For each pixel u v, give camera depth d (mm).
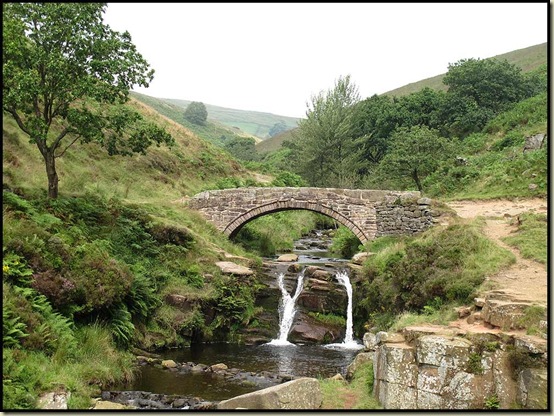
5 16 14156
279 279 20203
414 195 21391
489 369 7879
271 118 171625
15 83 14375
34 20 15328
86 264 12703
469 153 34875
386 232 22062
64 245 12484
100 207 17750
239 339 16844
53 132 24750
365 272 17922
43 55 14930
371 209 22984
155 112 41469
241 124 156750
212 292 17188
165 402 10023
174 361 13609
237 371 12758
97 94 15680
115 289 12992
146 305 14883
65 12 15289
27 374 8797
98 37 15992
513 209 20469
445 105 43125
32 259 11367
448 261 13312
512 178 25141
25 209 13703
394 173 31109
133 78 16641
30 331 9898
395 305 14227
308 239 33688
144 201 24219
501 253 13289
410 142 31016
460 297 11930
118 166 27984
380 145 44812
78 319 12250
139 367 12633
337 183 39312
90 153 26734
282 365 13781
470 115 41000
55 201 15672
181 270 17562
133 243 16891
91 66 15789
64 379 9438
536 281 11664
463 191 27156
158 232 18516
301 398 8695
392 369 8477
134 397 10273
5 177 16891
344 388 9836
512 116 37781
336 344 16812
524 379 7547
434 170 30828
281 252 28141
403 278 14141
